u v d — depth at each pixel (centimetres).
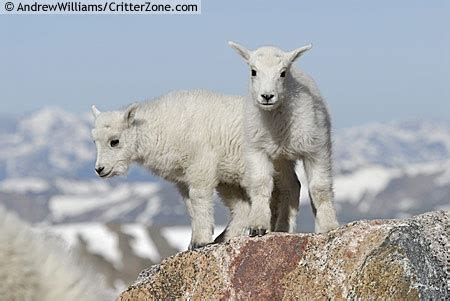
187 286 2428
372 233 2219
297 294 2261
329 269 2234
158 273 2477
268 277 2325
